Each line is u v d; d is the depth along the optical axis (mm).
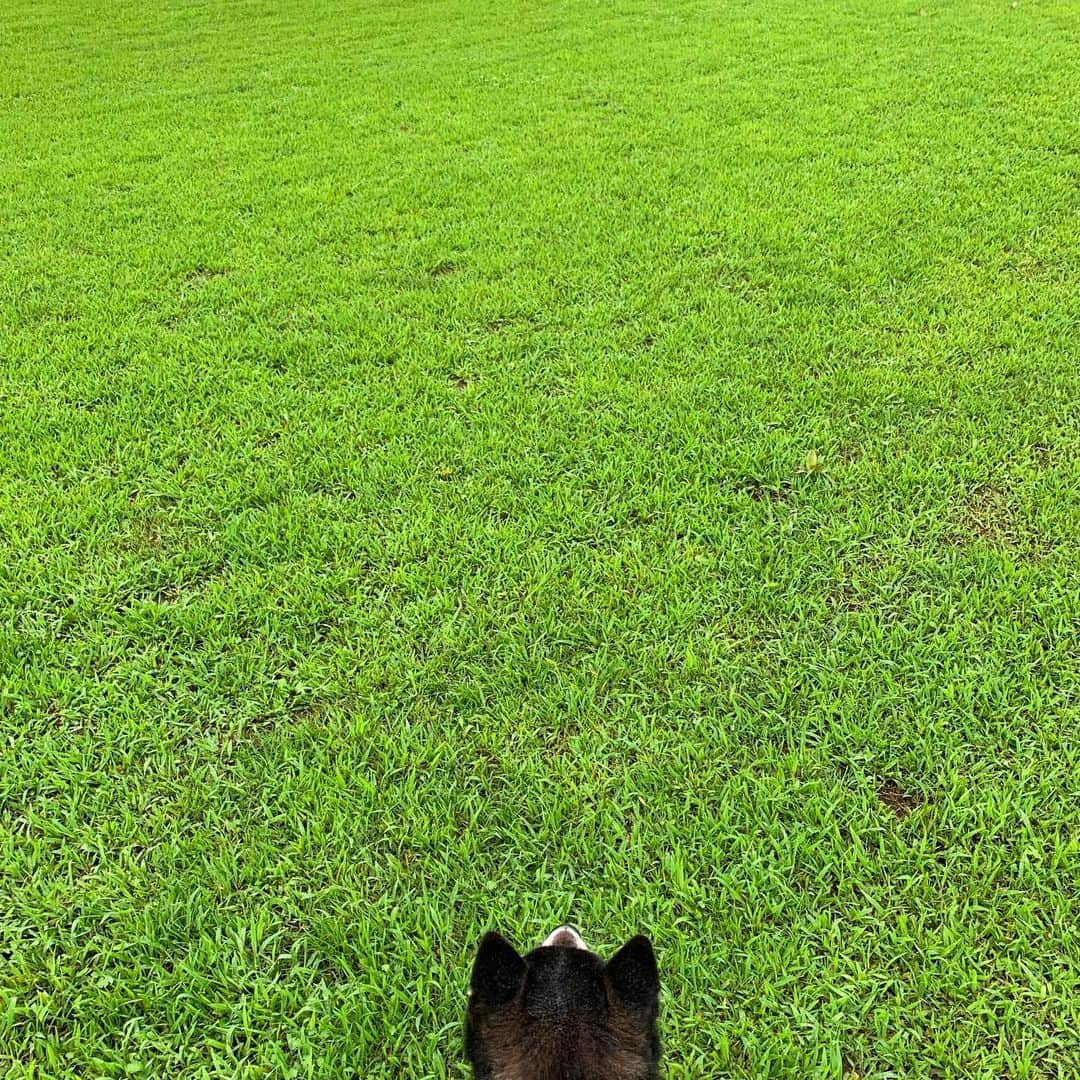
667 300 2572
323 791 1271
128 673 1439
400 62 5680
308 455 1955
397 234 3145
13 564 1651
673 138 3939
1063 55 4785
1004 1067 1000
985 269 2641
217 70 5711
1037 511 1690
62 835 1236
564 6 7113
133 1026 1056
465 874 1176
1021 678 1373
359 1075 1016
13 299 2754
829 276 2654
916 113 4055
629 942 880
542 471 1876
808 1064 1000
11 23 7406
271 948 1119
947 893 1134
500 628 1498
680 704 1362
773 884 1147
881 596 1530
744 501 1761
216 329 2533
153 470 1918
